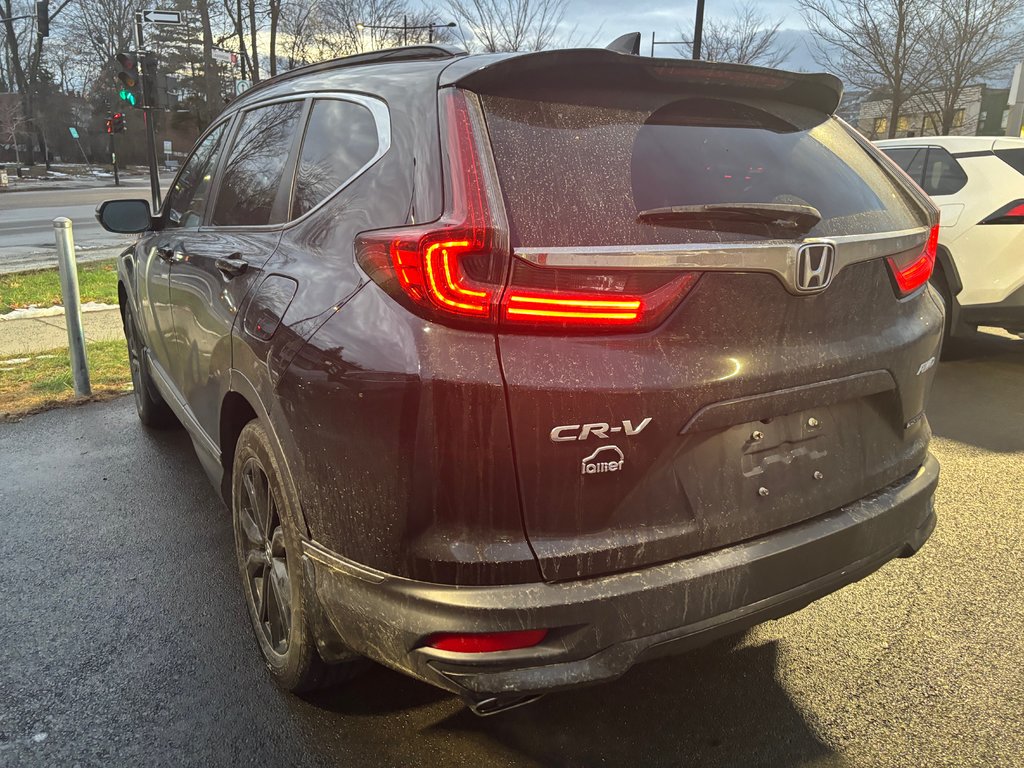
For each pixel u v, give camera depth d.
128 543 3.56
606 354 1.79
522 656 1.79
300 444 2.07
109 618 2.95
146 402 4.93
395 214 1.99
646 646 1.87
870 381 2.21
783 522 2.09
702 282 1.87
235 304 2.55
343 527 1.95
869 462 2.30
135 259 4.53
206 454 3.17
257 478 2.51
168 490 4.16
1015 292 5.85
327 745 2.29
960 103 23.84
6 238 17.36
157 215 4.21
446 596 1.78
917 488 2.39
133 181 45.53
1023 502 3.94
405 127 2.10
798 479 2.12
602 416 1.78
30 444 4.88
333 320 1.98
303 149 2.64
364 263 1.95
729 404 1.92
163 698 2.49
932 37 19.94
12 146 55.22
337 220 2.21
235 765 2.21
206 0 45.16
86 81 65.31
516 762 2.22
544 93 2.02
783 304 1.98
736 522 2.00
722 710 2.44
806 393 2.06
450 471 1.75
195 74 57.94
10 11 52.03
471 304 1.73
